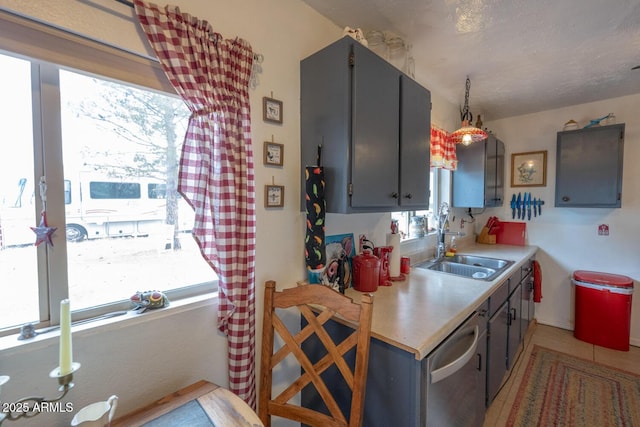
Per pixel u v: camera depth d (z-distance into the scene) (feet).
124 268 3.22
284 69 4.36
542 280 10.12
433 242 8.70
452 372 3.49
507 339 6.46
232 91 3.53
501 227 10.75
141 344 3.11
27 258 2.62
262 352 3.69
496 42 5.53
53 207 2.71
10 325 2.57
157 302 3.23
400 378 3.28
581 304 8.84
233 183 3.48
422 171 5.49
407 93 4.98
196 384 3.18
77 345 2.71
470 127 7.00
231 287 3.51
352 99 3.92
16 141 2.53
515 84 7.58
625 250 8.71
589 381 6.81
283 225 4.46
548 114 9.78
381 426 3.51
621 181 8.08
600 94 8.33
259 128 4.09
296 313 4.67
